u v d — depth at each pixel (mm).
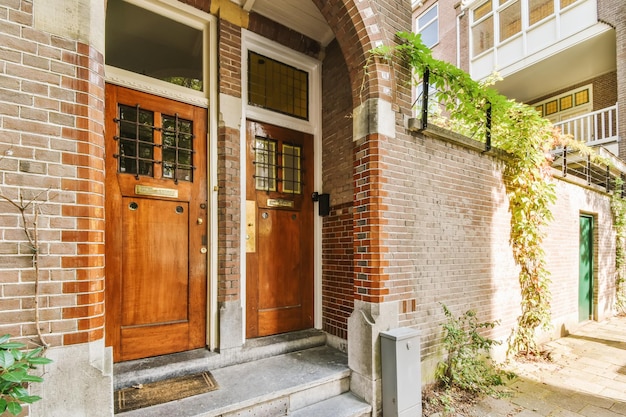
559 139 5078
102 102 1738
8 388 1314
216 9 3104
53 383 1523
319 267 3736
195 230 2982
